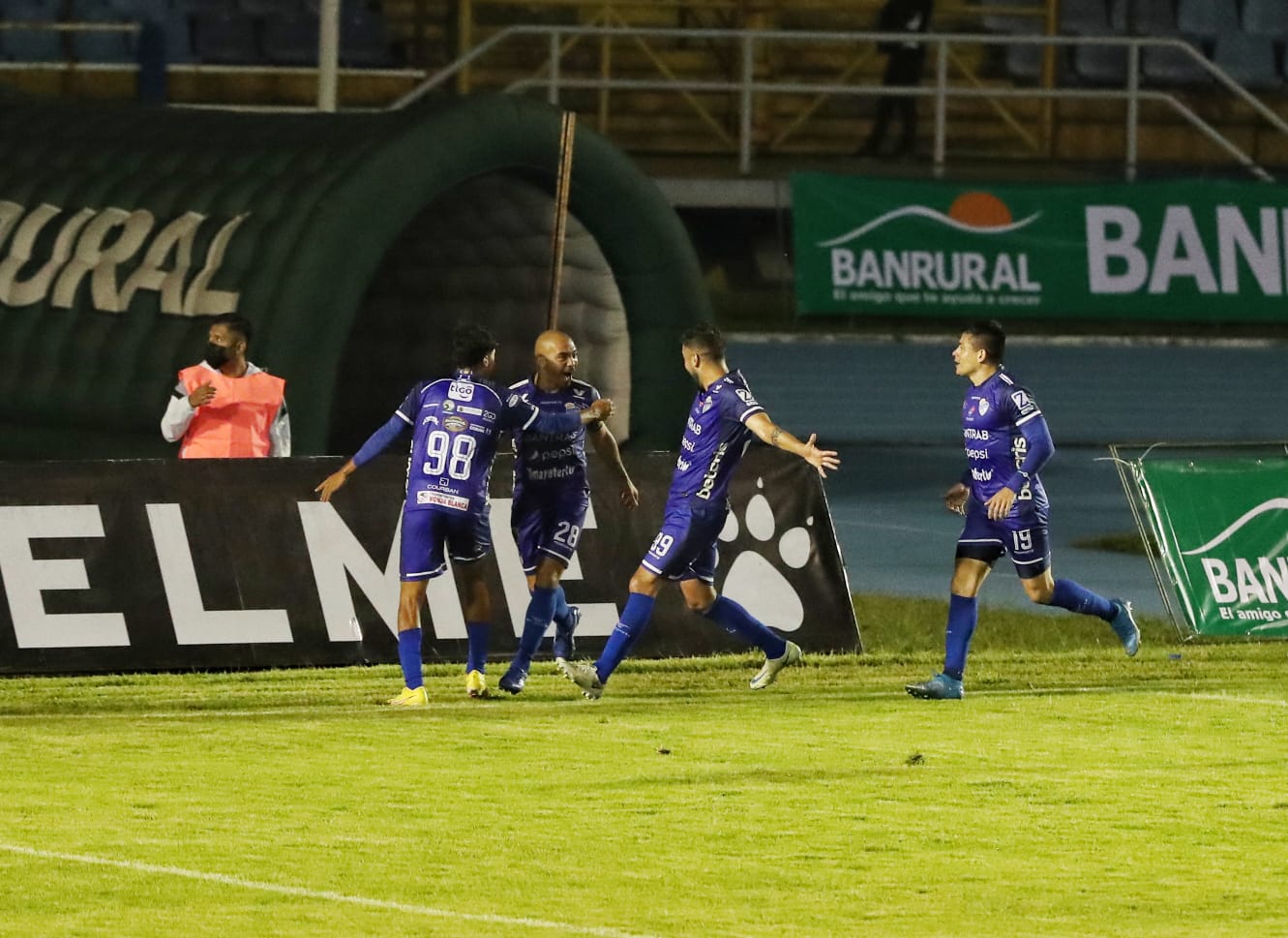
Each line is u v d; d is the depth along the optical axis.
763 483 45.44
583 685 39.44
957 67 112.44
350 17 110.75
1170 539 47.22
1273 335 102.31
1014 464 39.66
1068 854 28.98
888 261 94.81
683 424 68.25
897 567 57.91
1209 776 33.75
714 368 38.81
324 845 29.14
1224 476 47.53
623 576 44.53
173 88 107.94
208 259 57.47
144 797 31.84
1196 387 96.88
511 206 66.31
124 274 59.16
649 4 109.81
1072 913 26.14
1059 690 41.22
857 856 28.81
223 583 42.31
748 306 99.62
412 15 112.19
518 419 39.28
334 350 56.44
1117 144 113.12
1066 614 50.09
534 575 40.41
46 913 25.77
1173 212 96.94
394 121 59.81
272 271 56.16
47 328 60.16
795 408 91.75
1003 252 95.62
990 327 39.69
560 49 100.12
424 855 28.64
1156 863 28.52
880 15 110.69
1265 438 87.62
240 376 44.47
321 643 42.72
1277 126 100.69
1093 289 95.94
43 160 65.56
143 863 28.08
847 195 94.88
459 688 41.00
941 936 25.09
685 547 38.97
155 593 41.94
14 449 60.22
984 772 33.91
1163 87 115.12
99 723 37.25
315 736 36.38
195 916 25.70
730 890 27.08
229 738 36.19
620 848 29.11
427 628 43.28
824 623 45.12
